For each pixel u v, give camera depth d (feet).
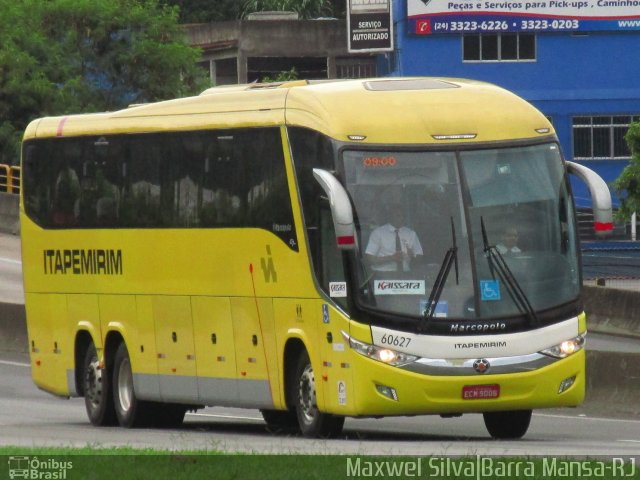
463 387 159.74
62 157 216.95
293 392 174.09
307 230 167.63
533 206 164.86
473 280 161.17
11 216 552.41
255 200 177.68
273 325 175.01
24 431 187.01
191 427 206.59
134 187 200.85
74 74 625.00
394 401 159.12
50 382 222.48
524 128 167.63
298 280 169.68
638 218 604.90
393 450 143.33
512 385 160.86
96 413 210.59
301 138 169.37
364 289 160.04
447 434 188.14
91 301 210.79
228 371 184.24
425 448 148.36
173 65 639.35
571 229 166.61
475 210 162.81
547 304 163.12
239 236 180.65
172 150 193.36
